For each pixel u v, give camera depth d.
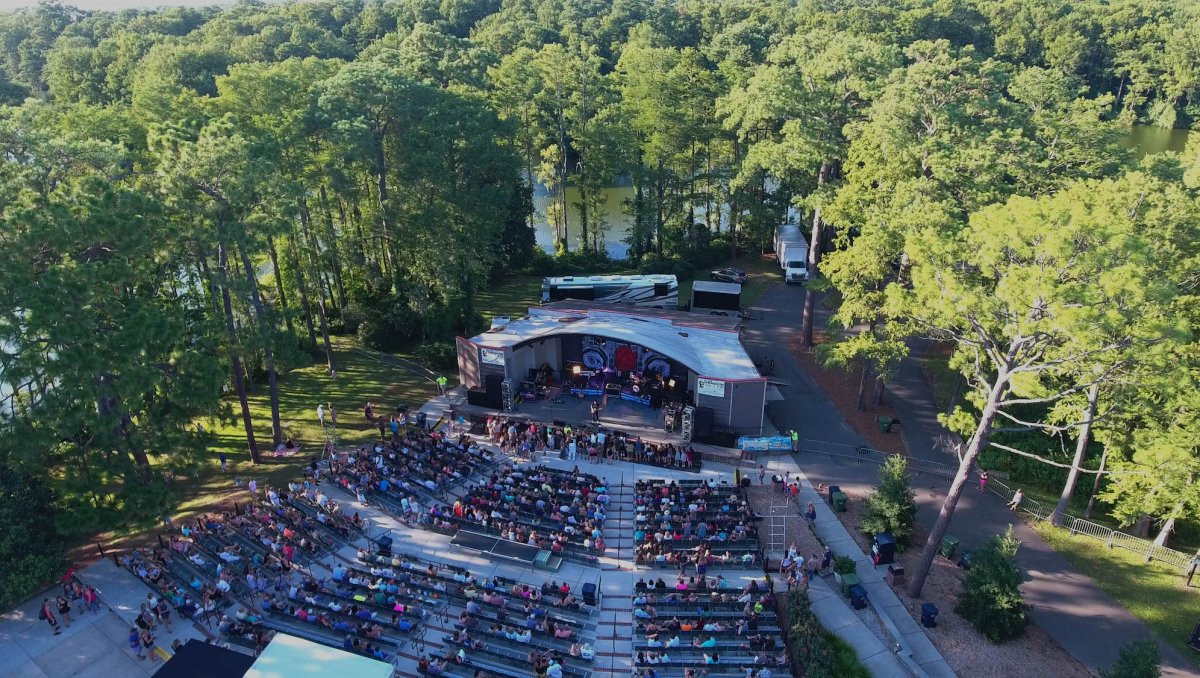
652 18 135.38
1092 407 32.28
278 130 46.00
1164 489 30.80
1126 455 35.34
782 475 39.00
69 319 26.59
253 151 37.53
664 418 42.81
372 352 53.97
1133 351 23.39
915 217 37.72
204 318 36.44
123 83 85.12
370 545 32.22
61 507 29.77
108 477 29.41
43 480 29.73
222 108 48.56
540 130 78.62
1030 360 26.66
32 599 28.72
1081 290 22.94
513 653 26.00
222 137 34.34
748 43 100.94
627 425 42.88
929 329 36.94
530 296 65.88
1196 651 28.52
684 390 46.34
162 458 39.22
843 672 26.33
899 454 41.38
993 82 51.69
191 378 31.23
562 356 49.53
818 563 32.25
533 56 91.75
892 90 49.19
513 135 67.00
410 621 27.59
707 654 26.42
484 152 56.94
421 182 53.12
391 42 117.25
